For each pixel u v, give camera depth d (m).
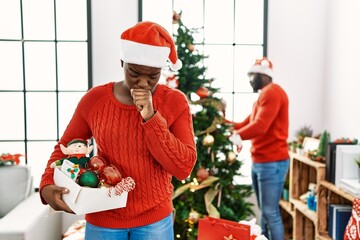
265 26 3.39
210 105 2.63
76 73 3.42
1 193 2.73
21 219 2.25
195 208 2.60
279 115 2.67
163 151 1.01
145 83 1.04
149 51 1.00
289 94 3.43
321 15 3.39
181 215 2.53
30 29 3.36
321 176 2.44
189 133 1.12
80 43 3.39
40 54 3.39
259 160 2.70
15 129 3.44
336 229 2.29
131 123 1.08
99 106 1.11
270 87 2.64
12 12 3.34
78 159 1.12
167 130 1.02
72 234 2.25
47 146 3.47
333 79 3.22
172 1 3.40
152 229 1.13
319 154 2.62
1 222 2.19
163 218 1.16
